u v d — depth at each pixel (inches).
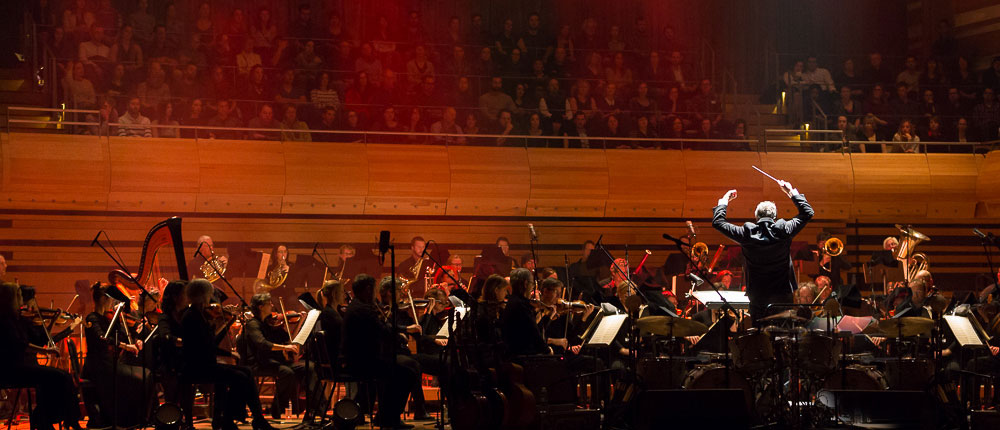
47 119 597.9
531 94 697.6
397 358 375.9
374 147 625.3
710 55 807.1
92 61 617.3
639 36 757.9
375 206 622.5
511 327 350.0
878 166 676.1
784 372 407.8
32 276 570.9
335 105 636.1
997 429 343.6
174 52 645.3
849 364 393.7
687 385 362.6
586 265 558.3
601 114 669.9
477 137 645.9
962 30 792.9
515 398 333.1
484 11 792.9
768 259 353.4
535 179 639.1
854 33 837.8
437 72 697.0
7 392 459.2
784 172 666.8
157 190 587.2
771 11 829.8
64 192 571.5
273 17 749.3
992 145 692.1
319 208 614.9
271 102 631.8
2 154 560.7
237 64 652.7
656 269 578.9
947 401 372.2
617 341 410.6
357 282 365.1
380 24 716.0
